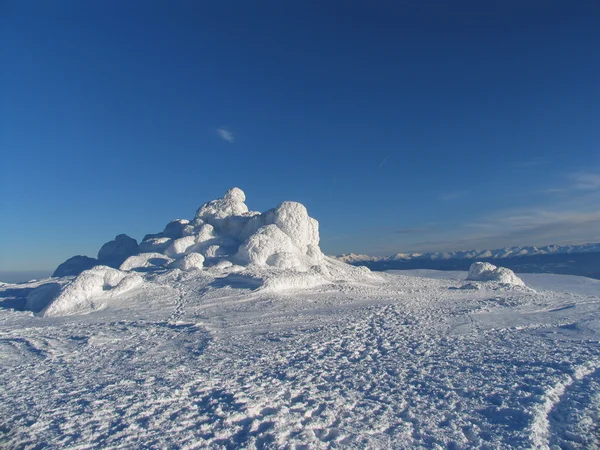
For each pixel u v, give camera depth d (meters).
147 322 18.16
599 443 6.25
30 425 7.24
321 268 31.52
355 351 12.43
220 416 7.39
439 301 23.91
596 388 8.59
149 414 7.58
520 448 6.05
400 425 7.02
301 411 7.62
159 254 36.50
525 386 8.74
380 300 23.47
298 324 16.89
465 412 7.52
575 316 18.70
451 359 11.26
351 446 6.24
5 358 12.69
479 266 36.22
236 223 38.53
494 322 17.28
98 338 15.06
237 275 27.23
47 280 34.12
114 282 25.66
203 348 13.08
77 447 6.35
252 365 10.91
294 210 35.62
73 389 9.27
